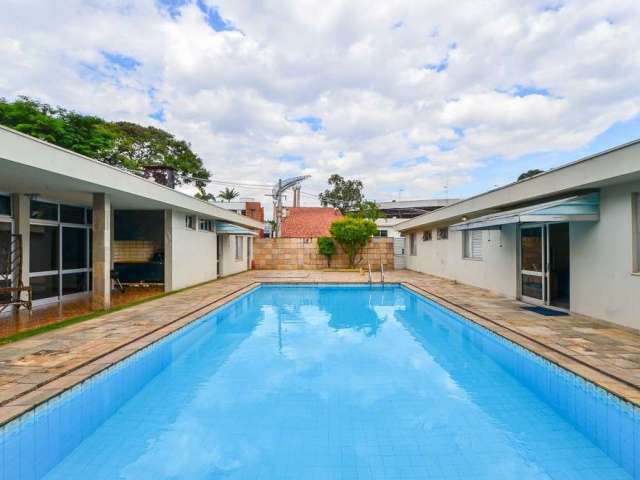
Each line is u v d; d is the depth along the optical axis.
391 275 17.98
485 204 10.42
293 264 22.03
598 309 7.02
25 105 15.71
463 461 3.31
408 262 22.19
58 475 3.16
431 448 3.53
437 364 5.82
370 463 3.29
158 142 27.69
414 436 3.72
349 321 9.01
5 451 3.33
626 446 3.58
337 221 21.52
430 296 10.73
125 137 25.64
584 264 7.40
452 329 8.16
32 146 5.52
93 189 7.91
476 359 6.06
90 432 3.86
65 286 10.17
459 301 9.72
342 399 4.55
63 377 4.27
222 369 5.62
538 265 9.05
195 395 4.69
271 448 3.52
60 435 3.82
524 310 8.38
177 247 12.07
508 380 5.15
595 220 7.04
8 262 8.23
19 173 6.12
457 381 5.12
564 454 3.43
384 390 4.83
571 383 4.45
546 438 3.69
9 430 3.37
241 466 3.26
